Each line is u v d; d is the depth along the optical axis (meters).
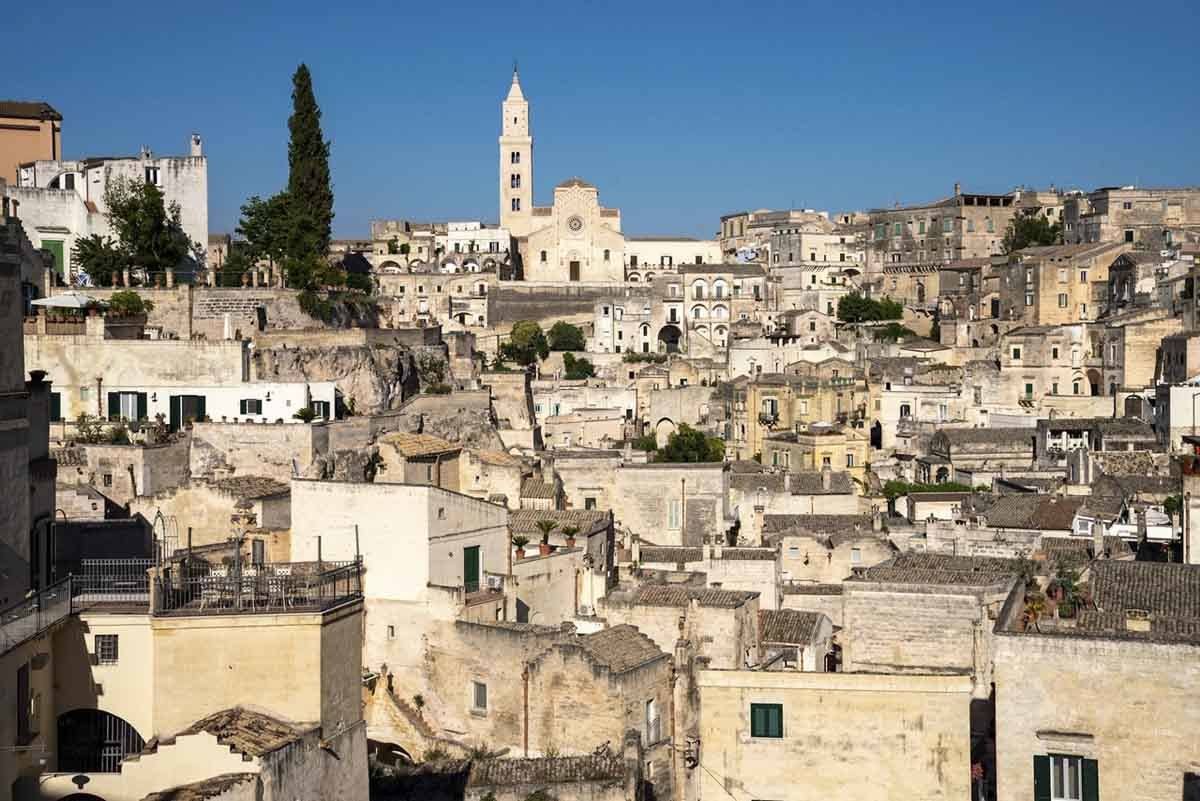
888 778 66.06
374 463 109.12
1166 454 151.12
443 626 79.62
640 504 131.38
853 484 148.50
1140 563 75.06
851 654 89.31
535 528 104.31
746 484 139.38
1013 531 118.06
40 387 60.56
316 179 175.12
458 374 161.38
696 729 75.50
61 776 51.22
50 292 130.62
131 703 53.75
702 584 99.44
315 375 127.38
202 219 153.25
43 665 52.56
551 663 74.81
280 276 149.25
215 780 49.81
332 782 54.34
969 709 65.62
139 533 83.31
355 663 56.66
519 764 70.44
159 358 113.62
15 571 54.34
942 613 87.81
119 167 152.12
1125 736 59.09
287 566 65.50
